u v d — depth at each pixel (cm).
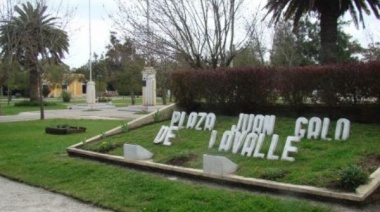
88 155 1098
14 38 2377
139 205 703
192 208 654
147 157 969
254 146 861
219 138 991
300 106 1033
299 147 831
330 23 1902
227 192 703
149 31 1606
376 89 898
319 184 662
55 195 825
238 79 1145
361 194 604
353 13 1995
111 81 6031
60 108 4447
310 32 3934
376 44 3259
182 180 818
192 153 930
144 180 819
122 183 825
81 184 870
